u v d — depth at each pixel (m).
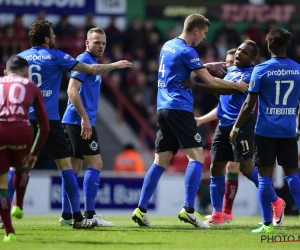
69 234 28.95
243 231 30.95
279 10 85.25
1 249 24.27
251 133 36.03
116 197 59.31
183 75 32.56
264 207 29.77
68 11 79.38
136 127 77.44
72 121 33.47
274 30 29.56
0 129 25.88
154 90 78.06
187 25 32.97
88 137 32.31
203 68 32.25
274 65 29.23
